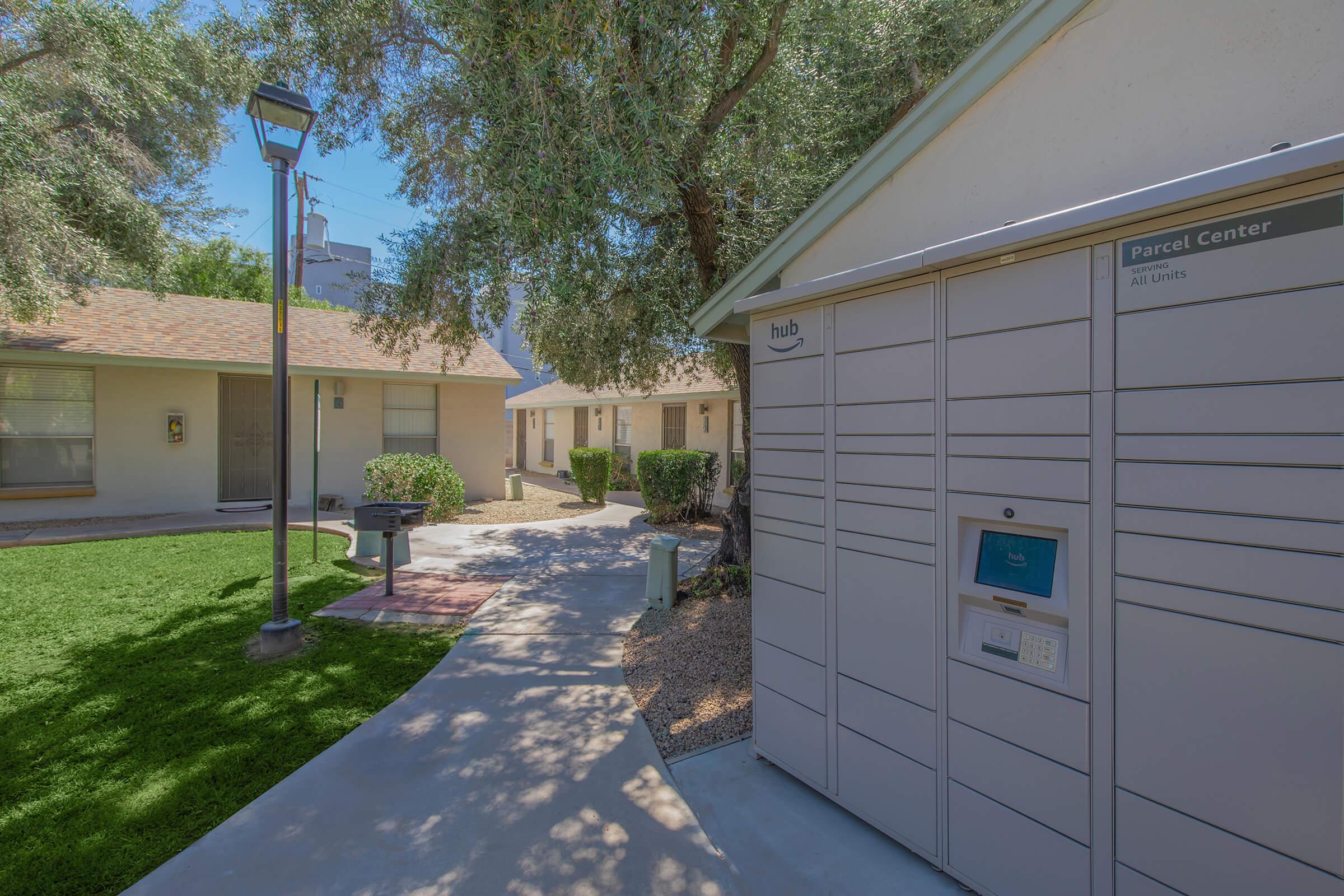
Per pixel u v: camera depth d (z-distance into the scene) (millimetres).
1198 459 1606
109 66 7746
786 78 5754
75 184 7742
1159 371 1669
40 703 3586
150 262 9062
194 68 9188
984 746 2072
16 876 2223
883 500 2377
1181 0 1985
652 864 2312
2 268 6438
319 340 11828
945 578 2178
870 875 2238
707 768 2965
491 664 4301
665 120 4164
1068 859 1858
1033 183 2342
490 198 4949
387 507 5980
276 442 4414
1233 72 1884
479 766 2996
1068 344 1850
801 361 2721
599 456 12766
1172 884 1656
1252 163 1474
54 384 9422
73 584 6047
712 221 5621
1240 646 1540
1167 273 1655
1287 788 1474
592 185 4066
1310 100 1742
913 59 6336
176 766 2959
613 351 8125
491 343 30500
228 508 10547
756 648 3000
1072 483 1845
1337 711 1403
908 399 2285
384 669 4188
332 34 5418
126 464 9820
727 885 2203
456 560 7543
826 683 2625
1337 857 1402
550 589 6262
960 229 2570
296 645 4465
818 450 2641
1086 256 1812
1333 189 1411
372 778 2885
